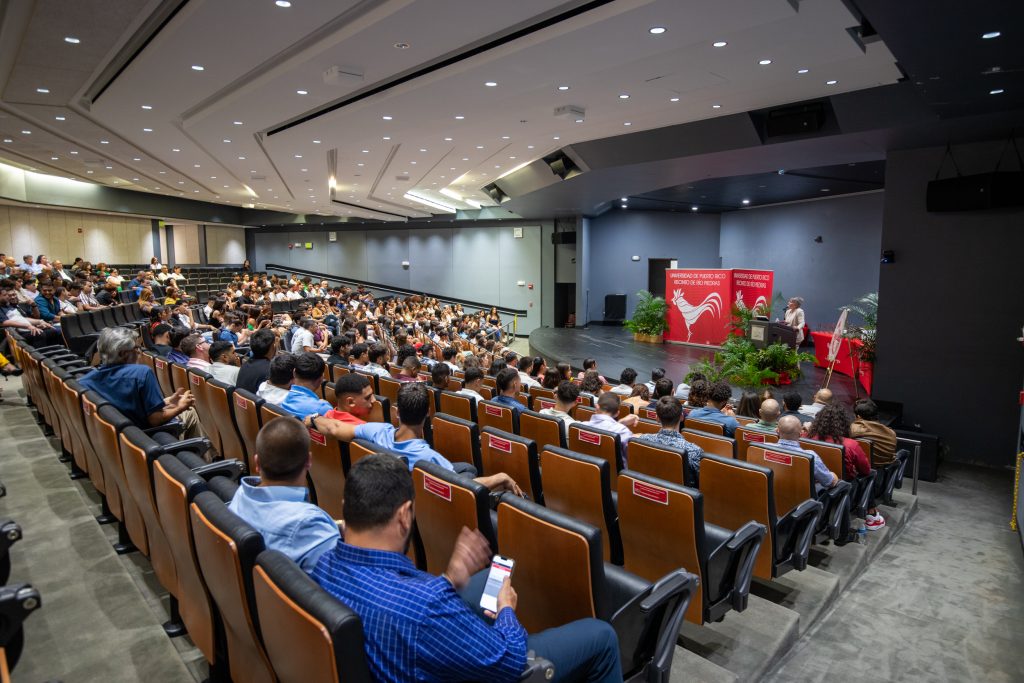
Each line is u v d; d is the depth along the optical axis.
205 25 5.46
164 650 2.43
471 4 4.96
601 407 4.28
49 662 2.34
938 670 3.47
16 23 5.55
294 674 1.39
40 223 19.19
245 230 30.00
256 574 1.47
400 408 2.85
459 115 8.95
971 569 5.05
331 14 5.27
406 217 26.86
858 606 4.17
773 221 20.50
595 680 1.86
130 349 3.46
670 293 19.06
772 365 12.79
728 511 3.47
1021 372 8.24
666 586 2.16
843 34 5.90
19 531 1.55
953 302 8.66
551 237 24.72
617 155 11.19
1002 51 5.12
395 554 1.53
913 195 8.87
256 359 4.59
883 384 9.30
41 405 5.65
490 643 1.49
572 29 5.50
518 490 2.94
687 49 6.32
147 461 2.29
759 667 2.99
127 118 9.16
